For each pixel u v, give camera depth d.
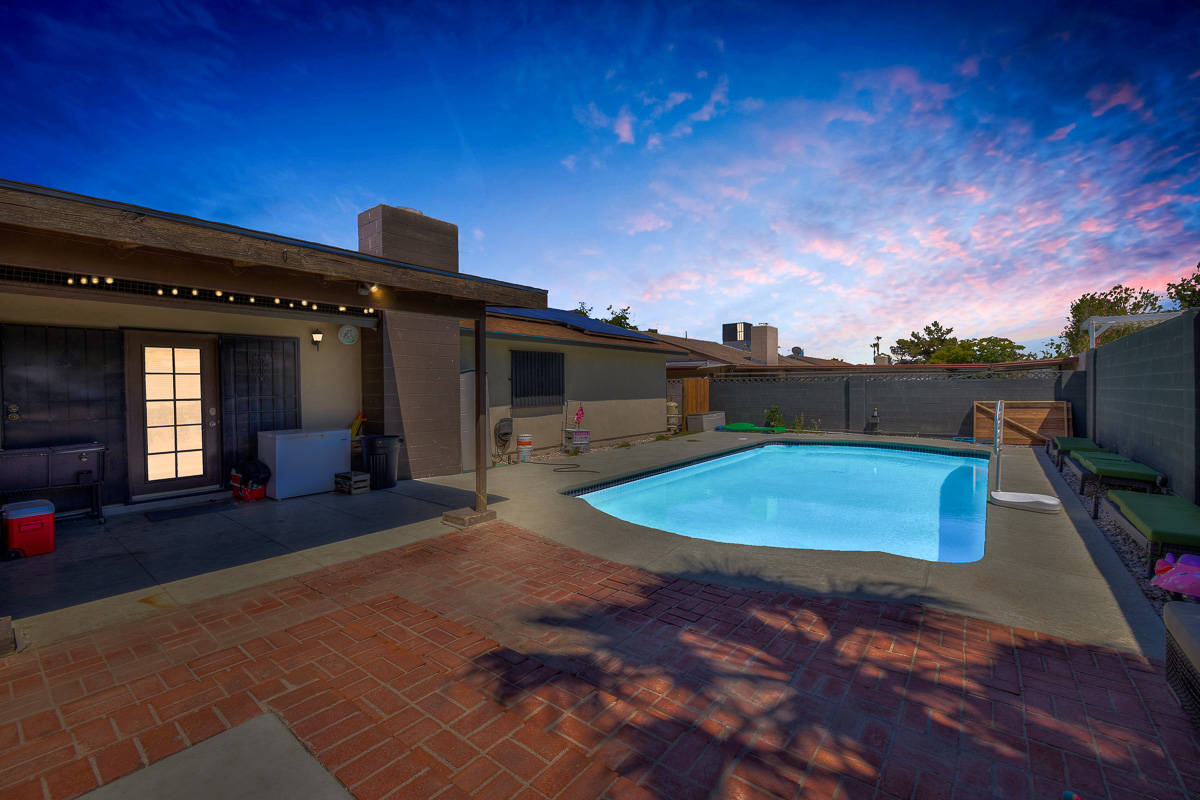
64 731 2.37
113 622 3.49
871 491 9.86
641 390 15.33
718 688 2.71
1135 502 5.00
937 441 14.09
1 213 2.50
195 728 2.39
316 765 2.14
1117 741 2.27
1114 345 9.05
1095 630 3.34
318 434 7.41
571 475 9.33
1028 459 11.38
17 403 5.61
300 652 3.10
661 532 5.69
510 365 11.10
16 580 4.22
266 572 4.44
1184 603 2.72
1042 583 4.15
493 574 4.43
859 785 2.02
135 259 3.23
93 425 6.16
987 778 2.06
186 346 6.90
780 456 13.70
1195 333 5.33
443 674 2.85
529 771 2.10
